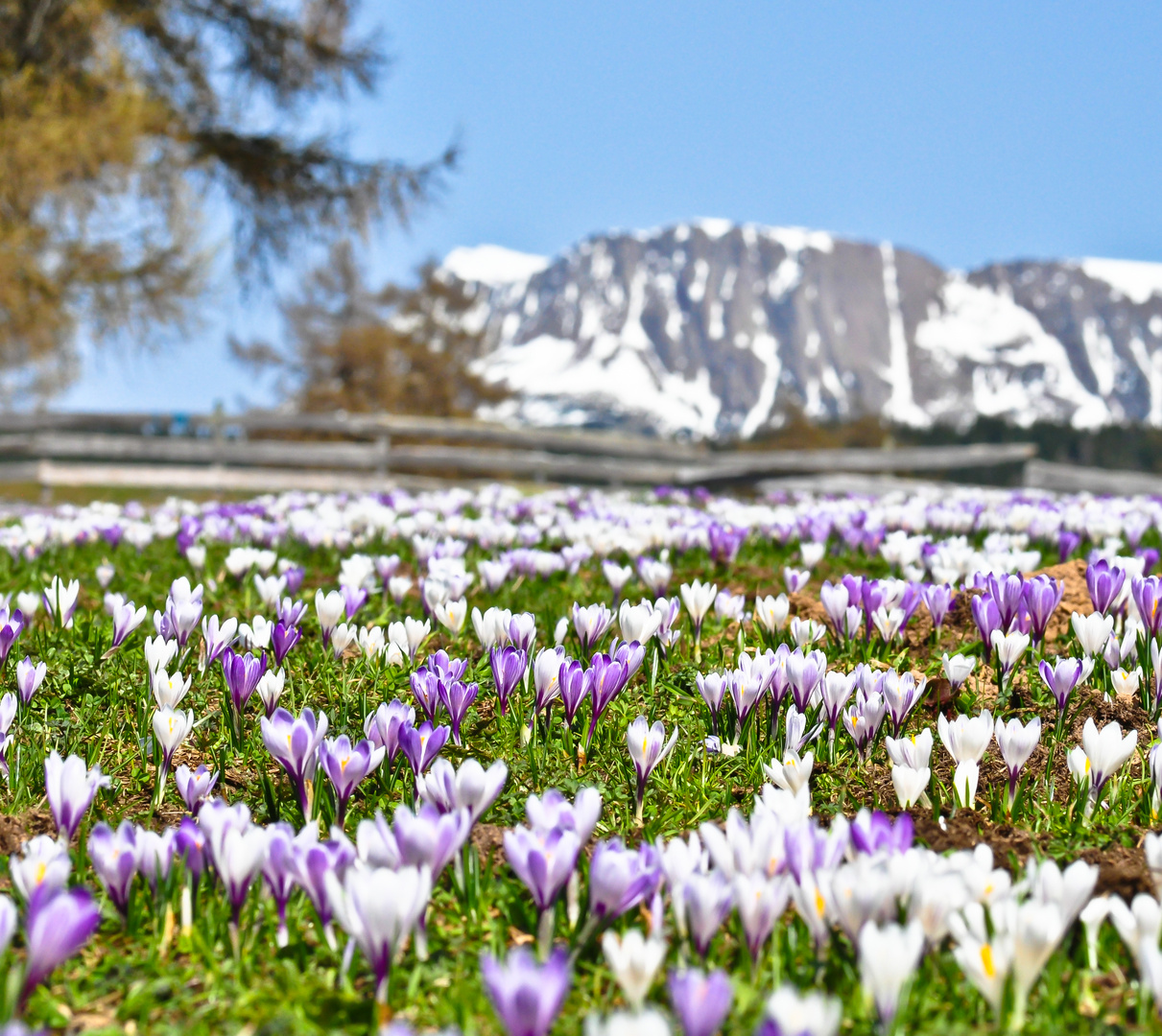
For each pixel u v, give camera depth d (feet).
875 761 8.55
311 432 89.56
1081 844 6.86
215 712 9.80
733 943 5.63
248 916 5.84
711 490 55.21
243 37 64.90
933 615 11.43
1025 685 10.11
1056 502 32.19
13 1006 4.36
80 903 4.42
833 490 52.37
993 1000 4.59
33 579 16.96
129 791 8.34
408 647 10.80
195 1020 5.06
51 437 55.42
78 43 53.01
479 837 6.81
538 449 61.16
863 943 4.31
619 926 5.56
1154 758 7.34
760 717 9.15
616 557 18.67
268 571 15.83
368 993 5.24
